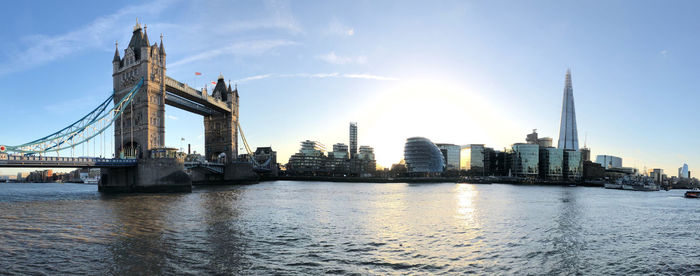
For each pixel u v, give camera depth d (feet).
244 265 83.71
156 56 348.18
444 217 169.58
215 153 586.04
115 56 362.94
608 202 288.30
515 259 96.99
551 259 98.58
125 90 349.41
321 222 145.69
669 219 187.32
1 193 329.11
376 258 93.15
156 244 100.37
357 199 264.93
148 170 300.61
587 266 93.76
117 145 353.72
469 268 87.45
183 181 307.78
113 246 97.40
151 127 334.85
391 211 189.67
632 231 146.51
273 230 125.08
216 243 103.35
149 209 174.81
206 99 481.05
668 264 98.58
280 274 78.23
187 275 75.61
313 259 90.43
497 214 186.19
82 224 129.18
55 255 88.17
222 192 316.81
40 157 230.68
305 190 372.99
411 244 109.50
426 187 524.93
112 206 186.60
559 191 463.83
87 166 262.67
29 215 151.02
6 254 88.48
